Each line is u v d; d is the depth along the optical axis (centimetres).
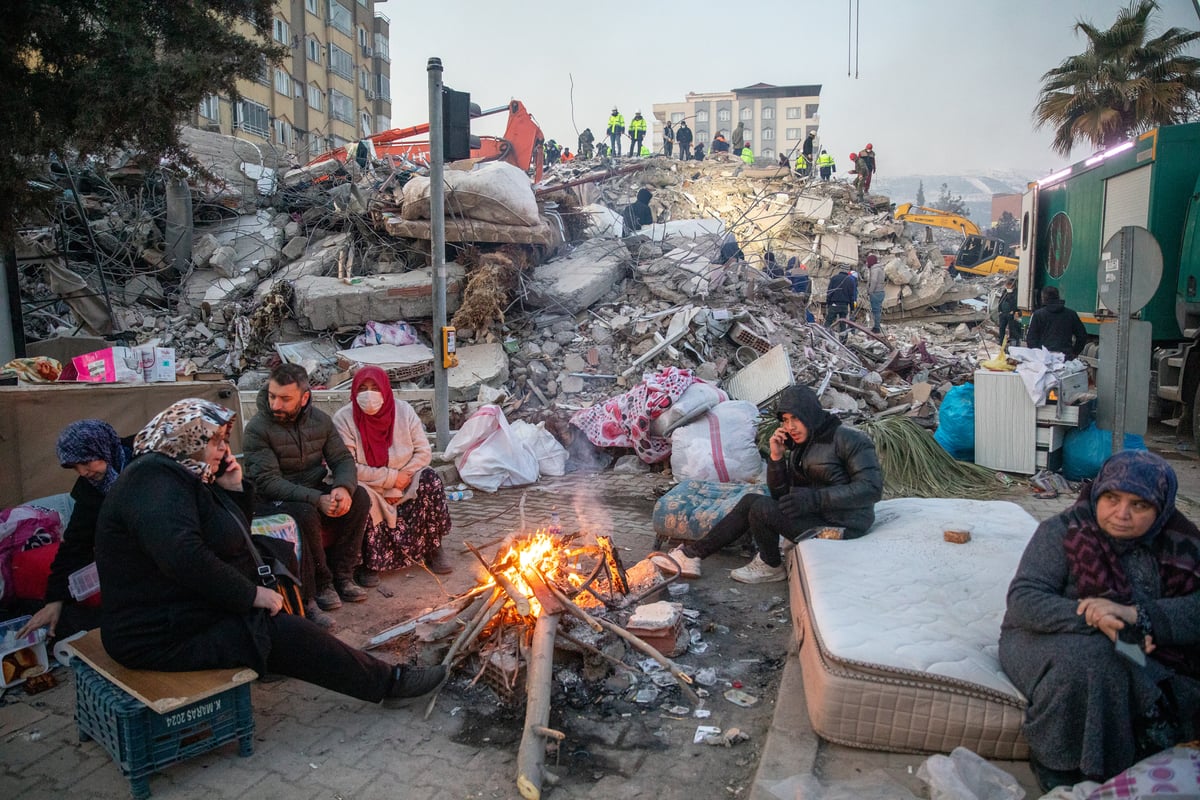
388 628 401
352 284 895
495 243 941
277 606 291
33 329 963
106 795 267
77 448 332
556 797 262
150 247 1078
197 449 283
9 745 299
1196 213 805
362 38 4381
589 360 873
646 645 339
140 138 603
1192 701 234
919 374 980
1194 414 778
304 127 3694
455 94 684
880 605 307
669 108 6838
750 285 1029
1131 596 236
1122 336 439
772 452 436
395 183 1118
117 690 269
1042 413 654
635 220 1606
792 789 248
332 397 713
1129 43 2316
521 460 692
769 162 3078
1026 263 1227
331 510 411
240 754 288
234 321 948
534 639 318
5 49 520
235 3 638
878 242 2347
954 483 649
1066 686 237
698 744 292
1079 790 227
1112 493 240
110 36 546
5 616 372
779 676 343
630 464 730
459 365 836
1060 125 2456
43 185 689
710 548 470
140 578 275
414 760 286
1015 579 264
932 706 263
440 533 480
